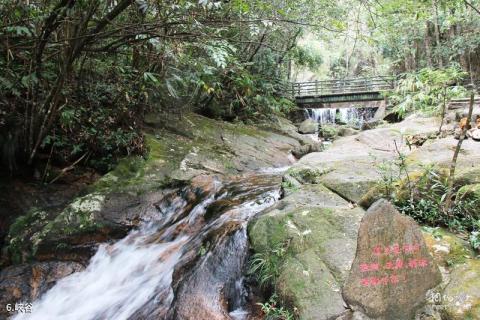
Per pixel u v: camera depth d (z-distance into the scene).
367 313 2.00
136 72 5.73
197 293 2.97
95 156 6.03
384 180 3.27
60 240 4.30
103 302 3.56
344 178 3.75
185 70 6.18
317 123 13.05
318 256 2.74
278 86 12.84
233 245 3.41
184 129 7.51
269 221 3.25
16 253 4.29
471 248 2.57
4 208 4.98
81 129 5.73
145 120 7.18
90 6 3.53
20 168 5.47
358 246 1.97
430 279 2.01
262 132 9.30
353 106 14.41
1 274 3.91
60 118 5.18
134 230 4.70
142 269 3.87
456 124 5.28
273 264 2.89
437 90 3.72
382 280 1.96
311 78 22.50
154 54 5.02
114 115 5.99
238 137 8.20
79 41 3.91
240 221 3.78
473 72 12.45
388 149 5.15
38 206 5.10
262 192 4.77
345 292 2.01
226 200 4.64
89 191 5.23
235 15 4.69
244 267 3.22
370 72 18.98
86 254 4.28
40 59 4.22
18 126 5.18
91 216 4.61
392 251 1.95
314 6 7.14
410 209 3.03
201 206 4.79
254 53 9.48
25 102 4.91
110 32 3.83
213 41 4.24
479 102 6.89
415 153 4.01
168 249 4.01
